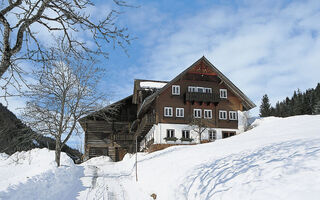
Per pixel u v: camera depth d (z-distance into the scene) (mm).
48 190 11461
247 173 7430
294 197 5094
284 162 7082
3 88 5453
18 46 5379
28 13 5285
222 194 7020
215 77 35531
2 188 9141
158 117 32344
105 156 40719
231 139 23281
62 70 20516
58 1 5367
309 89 89688
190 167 12617
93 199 11898
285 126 23469
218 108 34500
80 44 6094
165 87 32531
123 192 13508
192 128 32781
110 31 5805
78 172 21172
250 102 34625
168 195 10609
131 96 44094
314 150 7441
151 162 19062
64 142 20688
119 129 43719
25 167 20250
